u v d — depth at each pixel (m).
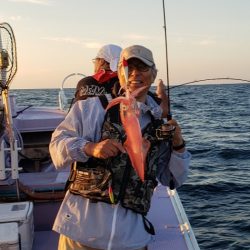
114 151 1.83
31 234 3.05
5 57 3.14
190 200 9.74
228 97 74.69
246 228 7.85
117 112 1.98
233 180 11.59
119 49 3.85
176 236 2.83
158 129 2.02
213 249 7.00
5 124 3.44
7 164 3.45
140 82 1.98
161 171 2.26
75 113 2.06
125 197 1.98
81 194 2.00
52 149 2.03
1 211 2.97
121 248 1.97
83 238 1.97
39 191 3.45
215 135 22.41
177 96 79.69
